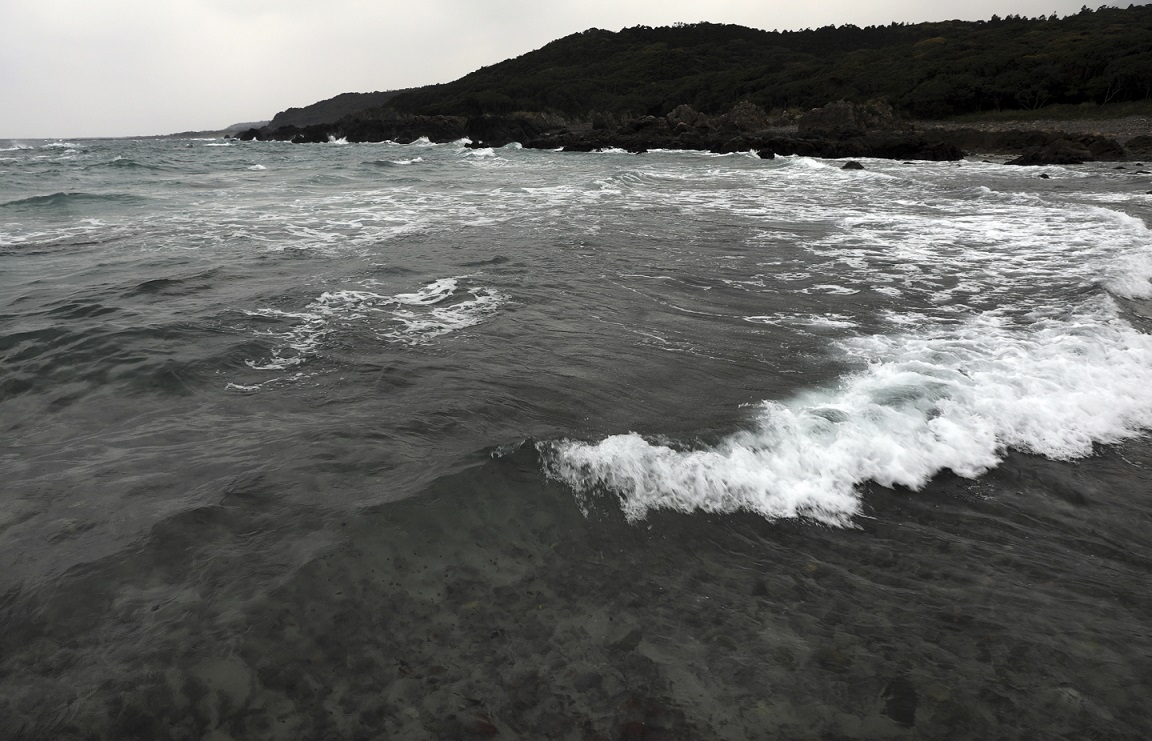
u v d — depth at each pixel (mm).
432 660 2465
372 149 54938
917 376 4867
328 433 3951
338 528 3053
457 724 2217
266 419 4180
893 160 37500
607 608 2771
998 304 7031
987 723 2277
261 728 2164
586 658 2510
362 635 2543
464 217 12680
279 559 2869
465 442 3877
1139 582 3045
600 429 4082
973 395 4652
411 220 12211
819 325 6301
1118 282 7699
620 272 8211
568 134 54406
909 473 3859
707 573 3021
